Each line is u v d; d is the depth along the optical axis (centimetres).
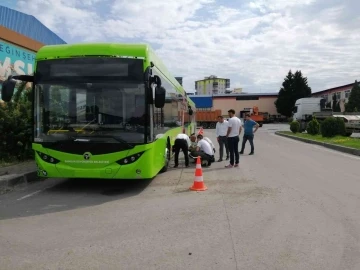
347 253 471
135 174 796
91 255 465
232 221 609
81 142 788
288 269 424
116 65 809
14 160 1211
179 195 808
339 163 1350
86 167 791
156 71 933
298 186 906
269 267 429
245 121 1661
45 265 435
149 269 424
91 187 900
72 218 630
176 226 582
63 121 803
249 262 443
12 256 462
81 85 805
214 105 8362
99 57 810
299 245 499
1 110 1199
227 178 1022
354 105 5766
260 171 1148
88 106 802
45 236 536
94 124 797
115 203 738
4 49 1448
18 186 910
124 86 803
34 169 1033
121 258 455
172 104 1277
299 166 1265
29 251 479
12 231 559
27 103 1252
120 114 799
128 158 792
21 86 1265
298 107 3897
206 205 715
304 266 432
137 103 803
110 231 559
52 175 801
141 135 798
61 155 793
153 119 852
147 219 622
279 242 511
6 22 1555
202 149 1274
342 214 652
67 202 747
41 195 813
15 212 671
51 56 817
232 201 748
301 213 657
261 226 582
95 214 656
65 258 456
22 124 1214
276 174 1091
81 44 821
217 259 452
